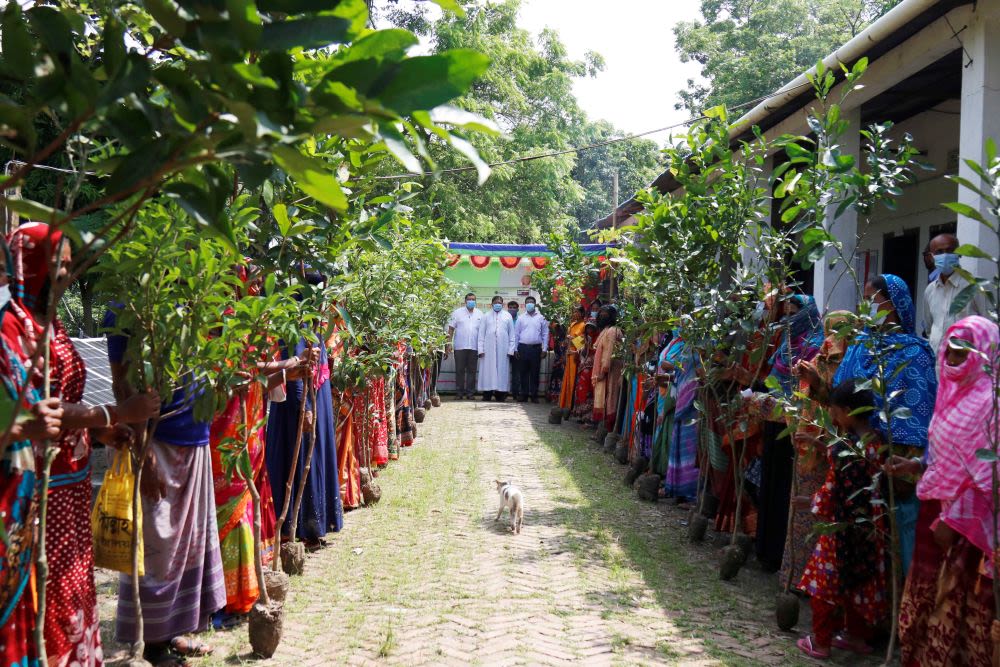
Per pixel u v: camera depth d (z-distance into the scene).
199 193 1.75
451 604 5.21
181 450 4.19
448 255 11.45
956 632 3.82
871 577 4.56
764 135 9.79
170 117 1.65
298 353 5.51
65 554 3.12
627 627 4.88
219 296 3.35
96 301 3.50
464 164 23.50
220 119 1.57
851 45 6.95
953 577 3.83
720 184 6.28
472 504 8.06
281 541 6.02
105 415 3.07
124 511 4.06
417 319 8.05
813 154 4.96
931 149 10.52
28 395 2.80
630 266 8.47
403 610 5.10
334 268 4.59
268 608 4.34
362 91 1.51
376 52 1.55
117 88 1.56
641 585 5.71
